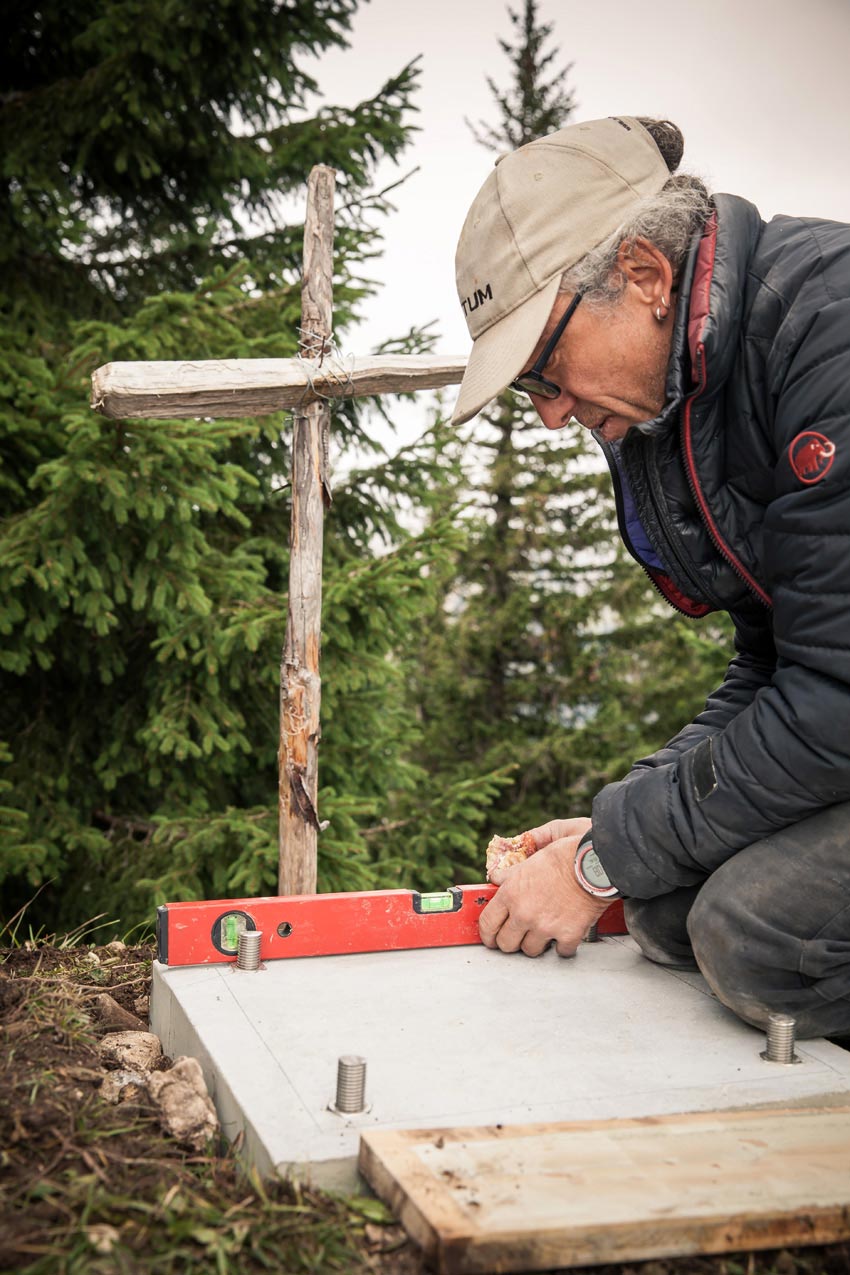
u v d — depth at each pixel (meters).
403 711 6.39
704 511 1.78
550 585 12.47
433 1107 1.47
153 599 4.68
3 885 5.00
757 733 1.66
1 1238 1.19
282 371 2.40
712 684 11.22
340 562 5.59
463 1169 1.28
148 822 5.23
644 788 1.80
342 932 2.04
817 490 1.55
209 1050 1.61
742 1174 1.30
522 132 13.59
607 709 11.97
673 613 12.16
